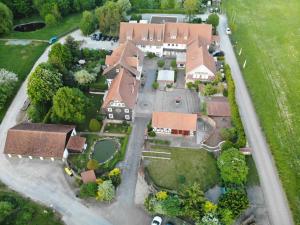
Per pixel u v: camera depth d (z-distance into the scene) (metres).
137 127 87.12
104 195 67.50
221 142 80.88
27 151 76.94
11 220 66.19
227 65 102.75
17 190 71.94
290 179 73.12
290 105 92.25
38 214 67.38
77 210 68.25
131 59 97.62
